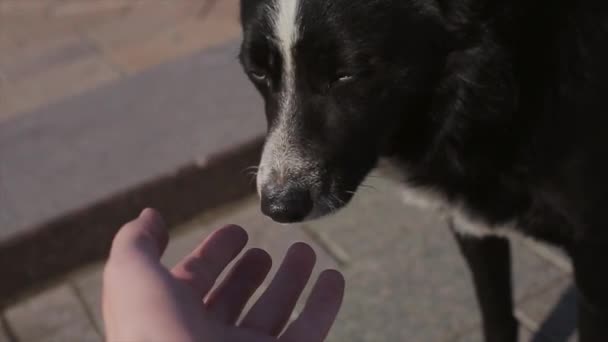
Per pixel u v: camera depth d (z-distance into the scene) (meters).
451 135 0.73
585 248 0.71
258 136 1.12
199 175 1.09
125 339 0.47
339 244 1.00
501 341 0.84
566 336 0.86
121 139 1.16
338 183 0.69
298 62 0.67
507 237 0.80
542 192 0.72
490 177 0.73
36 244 1.03
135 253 0.50
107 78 1.45
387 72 0.68
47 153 1.16
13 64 1.62
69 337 0.95
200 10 1.70
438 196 0.77
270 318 0.58
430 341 0.87
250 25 0.69
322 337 0.57
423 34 0.69
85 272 1.05
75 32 1.76
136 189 1.07
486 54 0.70
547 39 0.69
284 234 1.03
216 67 1.34
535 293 0.91
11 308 1.01
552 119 0.69
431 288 0.93
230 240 0.58
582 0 0.68
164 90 1.29
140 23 1.71
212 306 0.57
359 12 0.67
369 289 0.94
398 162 0.77
